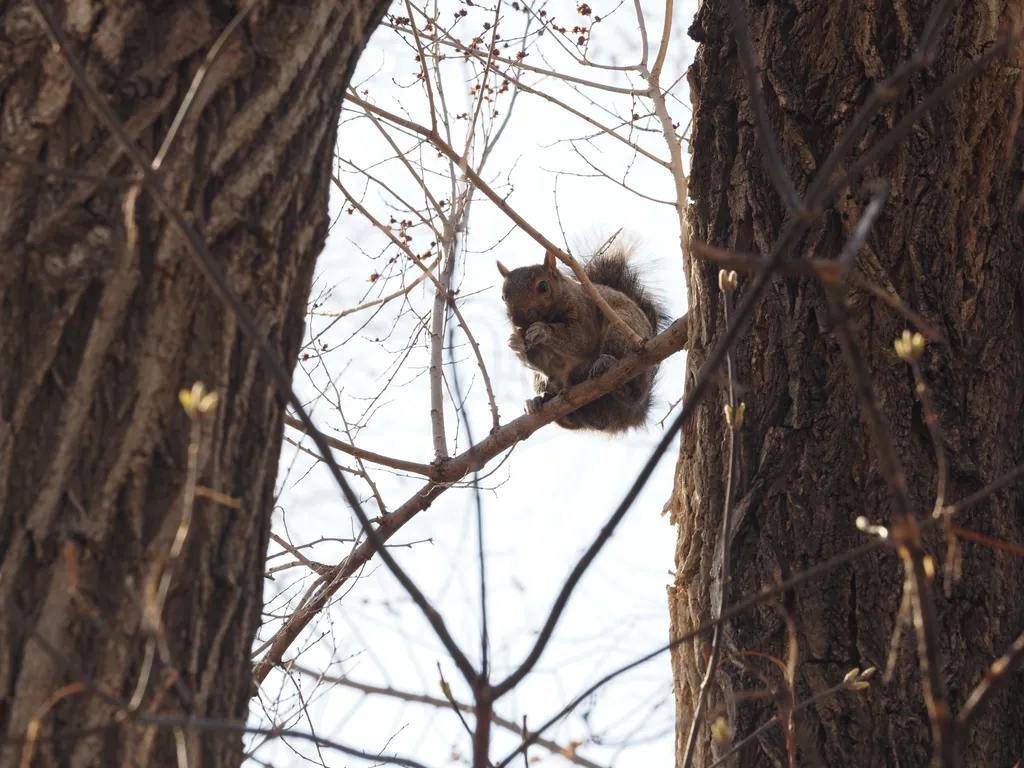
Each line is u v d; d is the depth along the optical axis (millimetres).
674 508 7715
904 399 6297
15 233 4031
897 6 6785
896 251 6520
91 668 3740
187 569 4023
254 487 4328
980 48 6641
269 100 4520
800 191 6812
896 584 5996
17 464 3838
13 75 4180
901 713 5781
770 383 6641
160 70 4332
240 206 4371
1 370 3910
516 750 4062
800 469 6371
